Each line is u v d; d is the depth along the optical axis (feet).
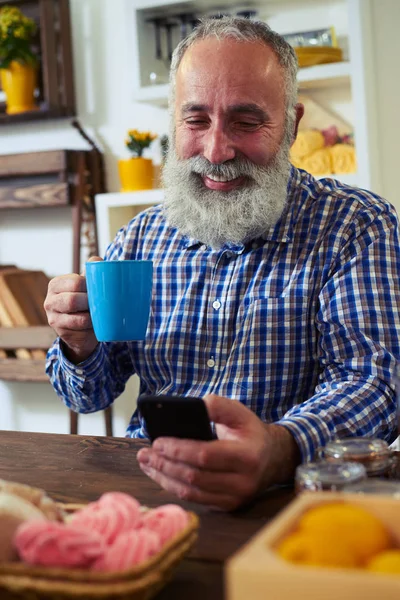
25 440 4.41
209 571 2.48
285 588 1.60
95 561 2.09
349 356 4.52
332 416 3.71
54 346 5.20
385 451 2.99
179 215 5.16
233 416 3.05
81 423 10.34
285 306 4.88
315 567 1.66
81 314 4.49
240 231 4.94
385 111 8.67
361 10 8.22
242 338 4.93
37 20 9.89
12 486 2.37
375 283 4.70
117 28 9.89
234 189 4.99
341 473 2.62
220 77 4.83
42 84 10.01
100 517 2.28
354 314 4.62
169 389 5.10
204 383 5.03
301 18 9.00
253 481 2.99
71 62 10.04
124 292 3.69
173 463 2.98
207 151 4.91
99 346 4.84
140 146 9.32
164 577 2.16
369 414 3.93
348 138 8.82
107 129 10.10
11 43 9.53
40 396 10.58
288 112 5.09
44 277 10.24
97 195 9.44
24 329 9.43
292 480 3.41
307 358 4.90
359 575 1.58
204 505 3.07
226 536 2.77
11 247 10.68
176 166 5.15
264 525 2.87
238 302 5.00
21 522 2.15
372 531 1.86
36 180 10.14
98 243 9.80
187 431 2.97
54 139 10.39
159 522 2.32
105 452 4.07
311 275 4.89
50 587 1.98
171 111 5.31
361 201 5.06
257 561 1.67
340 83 8.82
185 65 4.97
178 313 5.11
